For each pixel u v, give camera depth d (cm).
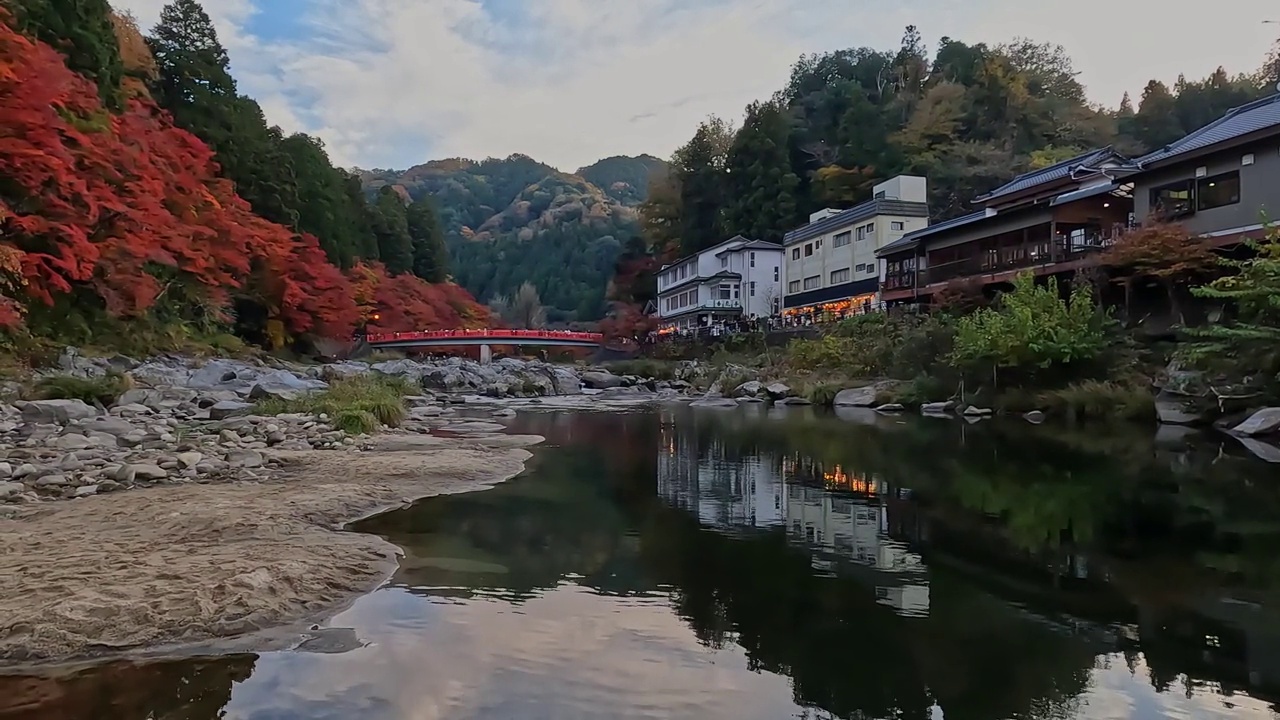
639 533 789
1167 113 5453
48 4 2742
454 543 744
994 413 2116
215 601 517
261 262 3875
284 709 382
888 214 4322
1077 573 625
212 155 3525
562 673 429
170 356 2953
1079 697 397
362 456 1320
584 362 6022
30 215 2084
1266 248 1535
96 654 445
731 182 6831
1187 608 535
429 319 5966
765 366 3791
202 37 4325
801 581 611
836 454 1402
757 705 389
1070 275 2491
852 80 7119
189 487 986
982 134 5947
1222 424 1581
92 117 2470
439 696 398
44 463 1053
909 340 2627
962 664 441
